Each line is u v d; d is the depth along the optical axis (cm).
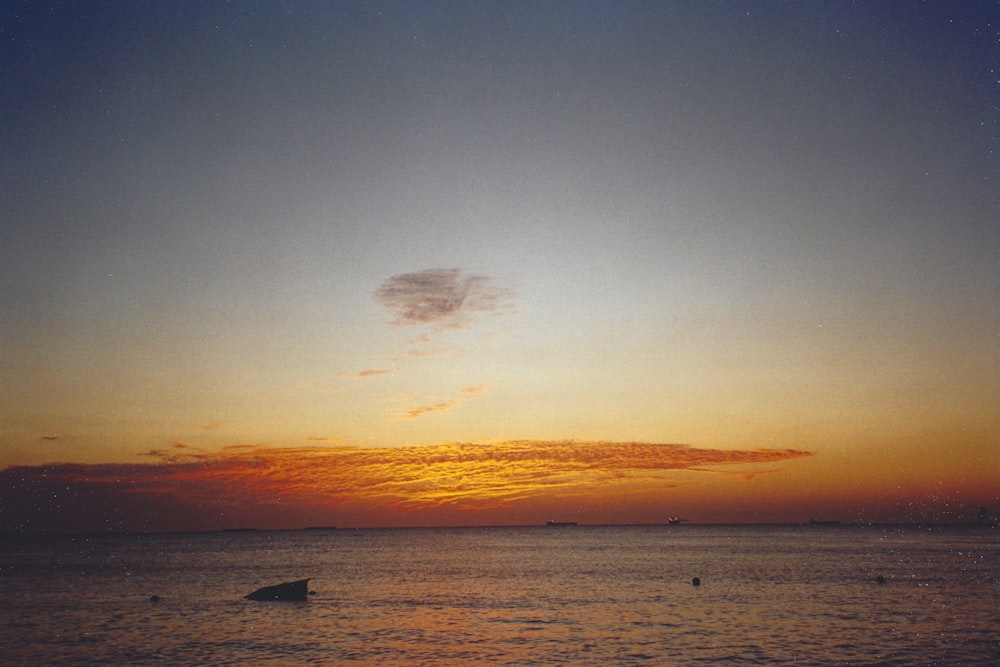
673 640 3672
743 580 6812
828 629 3944
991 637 3681
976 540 18362
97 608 5141
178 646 3628
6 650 3569
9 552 16800
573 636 3819
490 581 7094
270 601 5419
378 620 4428
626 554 12531
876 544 16050
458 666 3142
